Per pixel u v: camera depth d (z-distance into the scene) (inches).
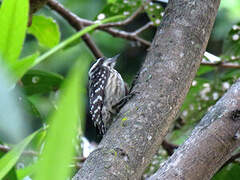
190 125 367.6
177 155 199.0
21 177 137.4
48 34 369.1
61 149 69.3
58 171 69.1
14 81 96.4
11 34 101.0
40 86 320.8
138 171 198.8
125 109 224.8
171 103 224.4
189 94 358.3
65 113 69.2
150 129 212.2
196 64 238.1
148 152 207.3
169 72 231.0
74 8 511.5
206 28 243.1
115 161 192.7
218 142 200.1
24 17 101.0
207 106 361.7
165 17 252.8
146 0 362.3
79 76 69.9
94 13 513.0
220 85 357.7
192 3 247.0
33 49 490.9
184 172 191.8
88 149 309.4
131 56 577.6
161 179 189.5
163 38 243.9
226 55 360.2
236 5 504.7
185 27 240.7
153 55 242.8
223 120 205.9
